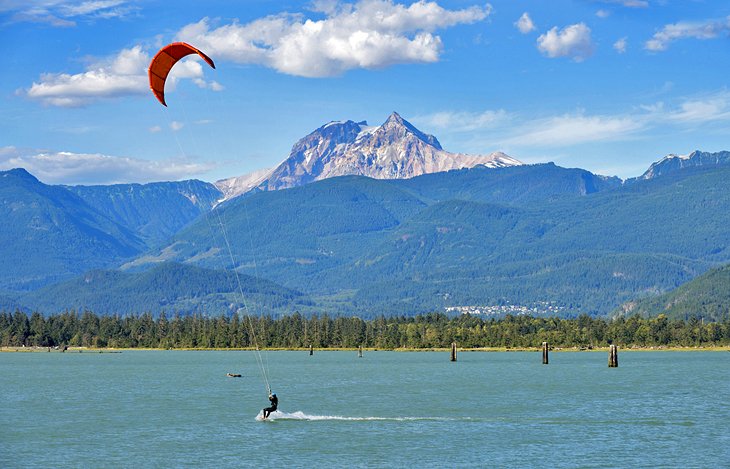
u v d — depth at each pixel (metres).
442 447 155.62
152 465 142.12
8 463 144.88
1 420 195.38
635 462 142.88
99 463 144.00
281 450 153.25
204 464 142.50
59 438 168.38
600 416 197.38
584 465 140.62
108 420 193.62
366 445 157.50
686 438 165.12
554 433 171.12
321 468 139.12
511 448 154.50
